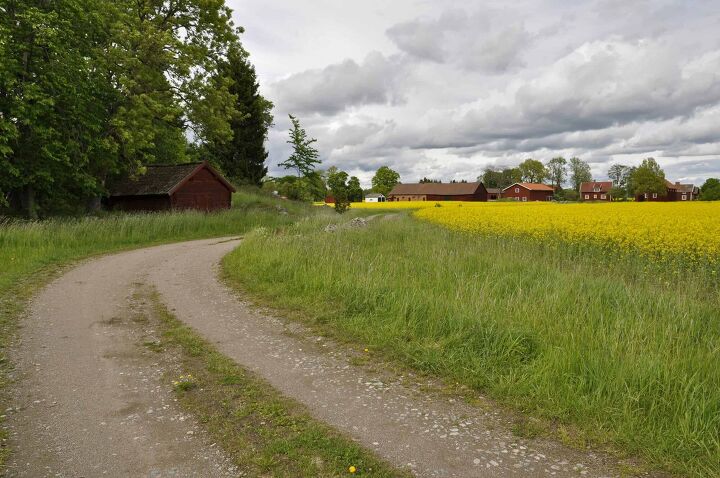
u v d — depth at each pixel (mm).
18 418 4414
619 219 22031
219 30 29859
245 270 11531
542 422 4293
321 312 7793
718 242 13078
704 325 6160
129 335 7012
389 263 10227
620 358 4895
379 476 3490
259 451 3840
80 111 21516
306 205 50250
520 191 113375
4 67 18062
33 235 15578
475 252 11430
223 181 32875
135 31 24328
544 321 6211
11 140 20109
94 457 3754
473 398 4840
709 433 3807
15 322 7566
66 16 21531
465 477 3475
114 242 18516
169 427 4250
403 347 6086
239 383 5230
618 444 3885
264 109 53656
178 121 30219
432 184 112750
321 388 5102
